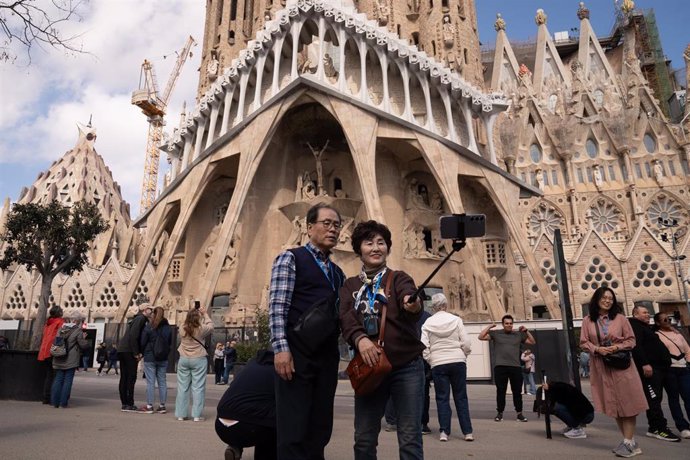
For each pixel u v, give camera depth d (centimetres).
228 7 4681
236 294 3450
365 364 348
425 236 3672
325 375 360
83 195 7012
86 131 7862
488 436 785
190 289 3834
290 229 3688
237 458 423
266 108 3369
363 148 3166
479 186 3678
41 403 1076
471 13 4462
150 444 626
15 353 1138
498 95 3662
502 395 967
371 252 401
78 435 681
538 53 7675
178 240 3456
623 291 4588
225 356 2091
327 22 3416
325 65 3703
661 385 781
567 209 6072
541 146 6481
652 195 5938
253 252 3584
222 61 4475
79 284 5581
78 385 1758
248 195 3675
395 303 381
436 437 782
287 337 357
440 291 3450
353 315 372
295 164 3891
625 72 7244
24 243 3262
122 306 3516
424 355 781
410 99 3600
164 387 1006
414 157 3634
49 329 1065
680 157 6072
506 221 3356
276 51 3491
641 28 8544
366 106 3244
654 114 6494
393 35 3381
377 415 372
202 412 927
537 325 2330
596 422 977
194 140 3944
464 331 777
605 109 6556
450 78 3453
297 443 338
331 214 399
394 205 3597
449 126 3428
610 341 663
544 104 6912
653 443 728
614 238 5622
